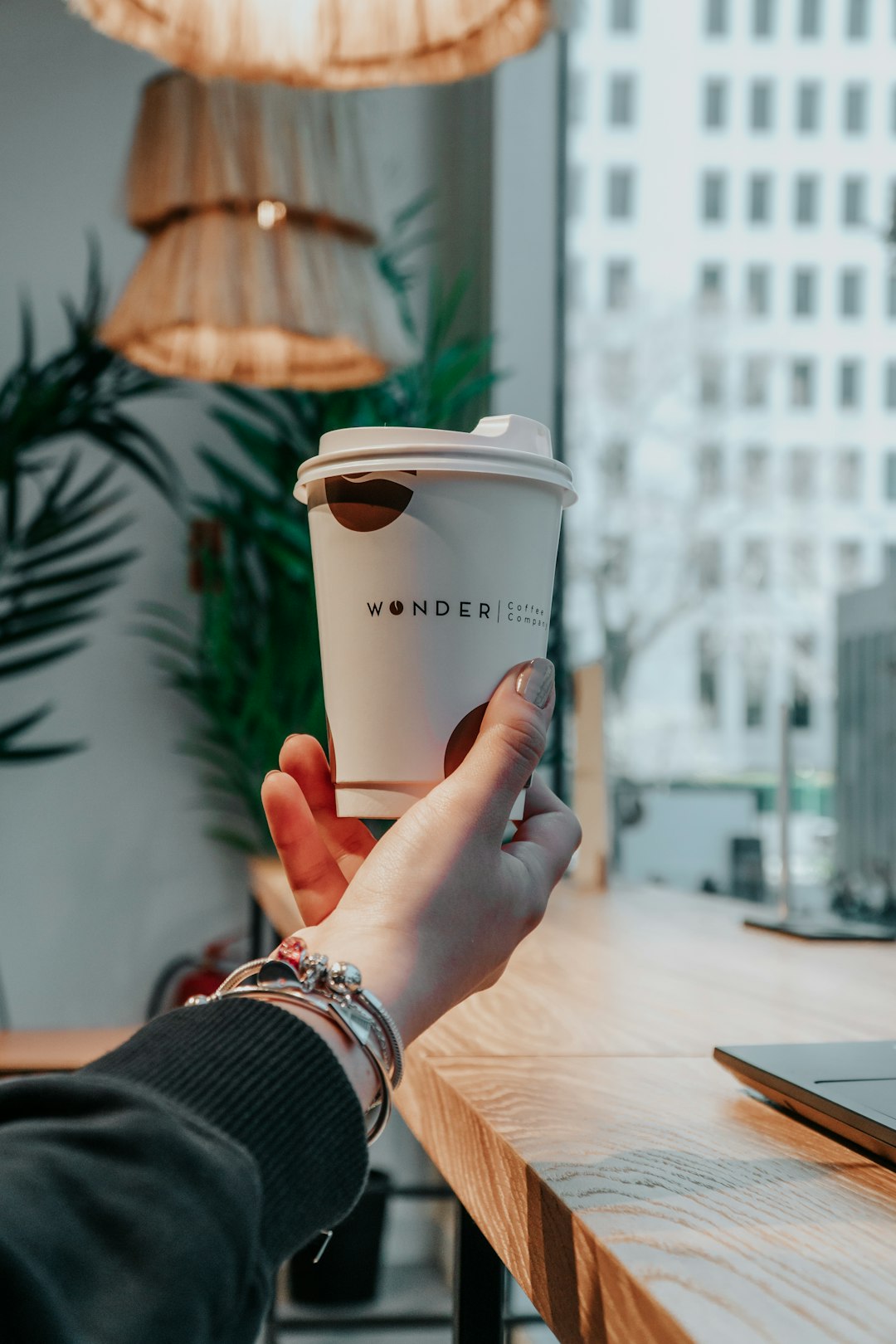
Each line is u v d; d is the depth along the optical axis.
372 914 0.43
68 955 2.98
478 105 3.09
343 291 2.07
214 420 3.10
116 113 3.13
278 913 1.58
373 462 0.46
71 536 3.04
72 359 2.94
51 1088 0.36
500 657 0.48
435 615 0.47
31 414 2.85
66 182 3.10
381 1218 2.42
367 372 2.37
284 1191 0.35
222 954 2.91
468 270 3.12
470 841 0.44
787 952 1.08
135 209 2.09
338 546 0.48
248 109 2.00
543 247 2.92
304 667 2.75
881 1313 0.30
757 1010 0.77
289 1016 0.39
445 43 1.43
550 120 2.92
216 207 2.01
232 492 3.08
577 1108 0.52
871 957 1.05
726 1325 0.29
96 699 3.03
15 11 3.11
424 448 0.46
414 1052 0.66
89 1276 0.31
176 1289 0.31
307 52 1.45
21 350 3.07
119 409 3.07
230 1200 0.33
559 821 0.52
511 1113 0.51
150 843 3.02
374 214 2.13
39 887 2.98
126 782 3.02
